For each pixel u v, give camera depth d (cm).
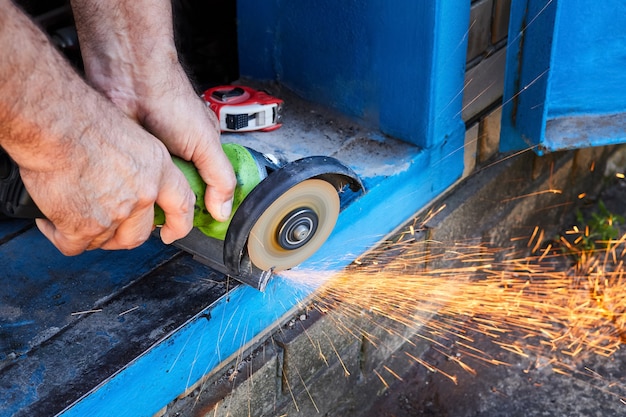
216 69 325
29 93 150
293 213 200
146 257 235
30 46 150
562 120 272
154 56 196
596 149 383
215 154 193
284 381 256
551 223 374
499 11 279
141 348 204
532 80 253
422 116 262
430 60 250
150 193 172
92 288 222
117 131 166
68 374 196
